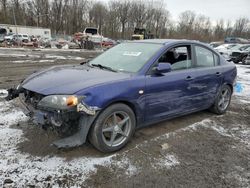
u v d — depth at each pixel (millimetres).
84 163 3203
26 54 18672
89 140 3387
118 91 3289
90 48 31578
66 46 33438
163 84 3850
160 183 2938
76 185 2805
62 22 81875
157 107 3881
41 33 56438
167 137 4098
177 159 3469
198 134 4320
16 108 4938
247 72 12781
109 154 3455
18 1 76250
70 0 80812
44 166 3088
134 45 4438
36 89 3219
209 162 3447
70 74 3584
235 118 5309
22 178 2848
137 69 3738
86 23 83875
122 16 81938
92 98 3074
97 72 3693
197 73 4484
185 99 4344
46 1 79125
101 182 2885
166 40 4422
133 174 3070
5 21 73688
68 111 2953
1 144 3514
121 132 3531
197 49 4656
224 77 5180
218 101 5281
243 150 3852
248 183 3045
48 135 3736
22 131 3916
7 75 8898
